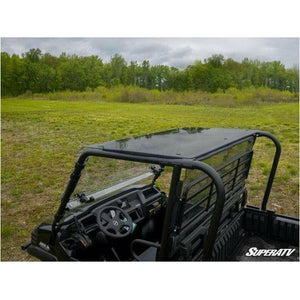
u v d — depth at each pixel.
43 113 16.48
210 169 1.88
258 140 11.24
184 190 2.12
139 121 15.62
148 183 3.41
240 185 3.28
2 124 14.05
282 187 6.71
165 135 2.85
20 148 10.36
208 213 2.59
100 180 2.87
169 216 2.04
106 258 2.98
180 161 1.95
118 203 3.01
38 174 7.79
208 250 1.92
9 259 4.10
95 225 2.83
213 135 2.86
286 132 12.50
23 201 6.12
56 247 2.75
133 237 3.13
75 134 12.56
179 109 19.44
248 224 3.39
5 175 7.72
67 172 7.95
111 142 2.46
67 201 2.55
